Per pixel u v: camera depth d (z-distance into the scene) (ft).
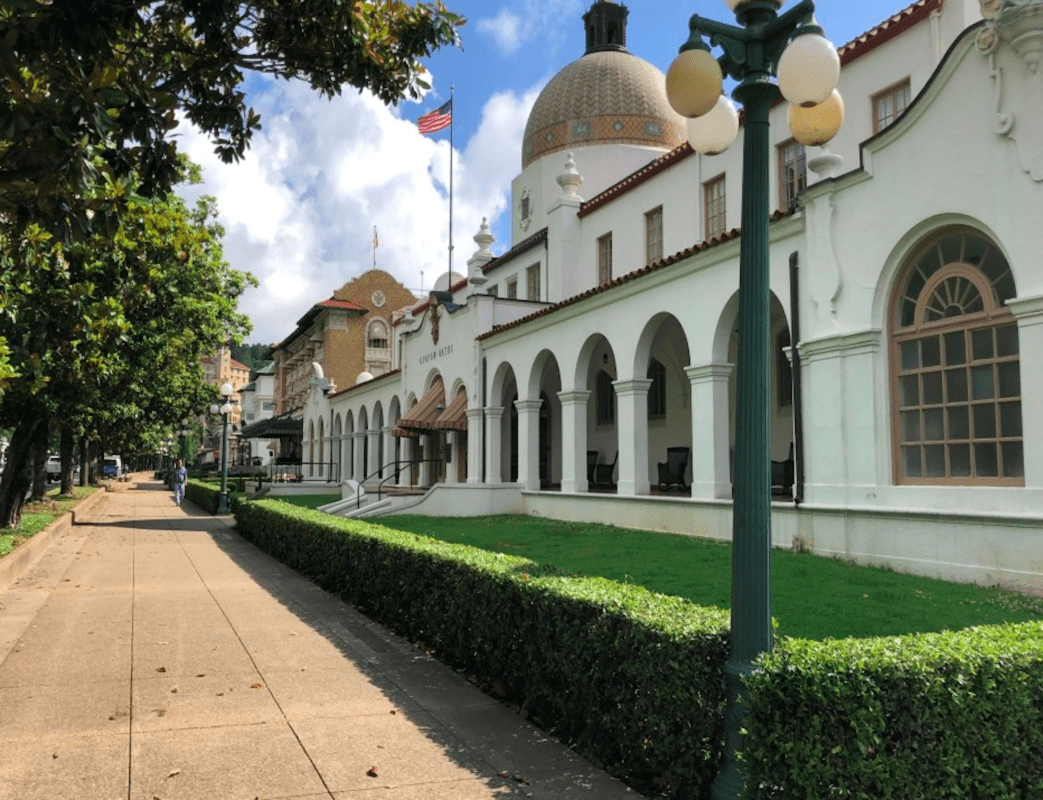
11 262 29.73
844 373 37.11
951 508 32.07
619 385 55.98
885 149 35.37
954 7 44.70
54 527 60.34
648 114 92.38
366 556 32.09
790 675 11.89
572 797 14.35
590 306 59.62
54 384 52.75
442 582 24.59
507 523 59.52
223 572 43.52
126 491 169.99
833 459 37.42
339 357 187.42
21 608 32.19
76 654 24.56
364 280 191.42
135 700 19.81
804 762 11.67
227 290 88.89
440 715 18.93
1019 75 29.63
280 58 24.86
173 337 72.13
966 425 32.63
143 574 42.45
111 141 24.09
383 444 109.70
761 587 13.26
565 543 44.24
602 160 90.48
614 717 15.85
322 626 29.14
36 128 18.37
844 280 37.27
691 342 48.93
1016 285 29.76
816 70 13.61
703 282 48.03
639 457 54.70
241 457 255.91
